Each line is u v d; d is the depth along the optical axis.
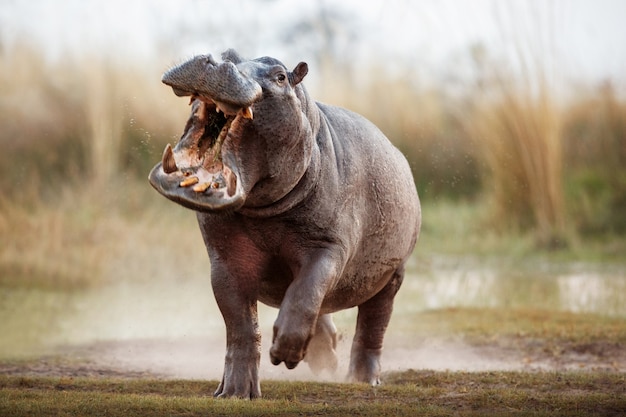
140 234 54.31
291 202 22.22
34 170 63.34
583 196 64.50
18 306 42.59
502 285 48.12
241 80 19.66
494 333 35.47
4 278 47.16
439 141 70.56
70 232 54.09
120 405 20.86
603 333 35.03
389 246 25.64
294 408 20.77
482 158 66.75
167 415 20.02
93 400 21.53
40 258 49.00
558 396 22.72
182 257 51.78
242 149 20.89
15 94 66.12
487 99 63.62
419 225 28.31
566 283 48.66
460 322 37.78
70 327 38.34
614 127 70.25
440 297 45.22
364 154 24.70
